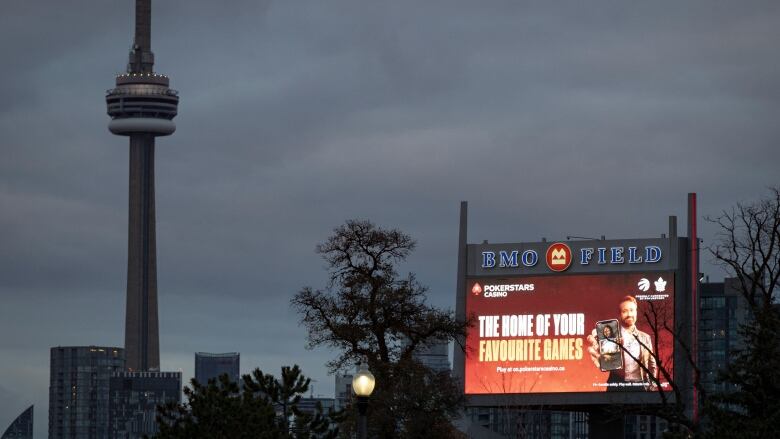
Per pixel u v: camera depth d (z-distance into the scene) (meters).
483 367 190.62
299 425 96.31
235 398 92.75
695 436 82.69
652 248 186.12
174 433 91.88
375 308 127.50
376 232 129.88
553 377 188.38
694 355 182.50
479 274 192.38
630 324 185.50
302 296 129.00
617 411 125.88
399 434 127.19
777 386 80.06
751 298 96.56
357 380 73.00
